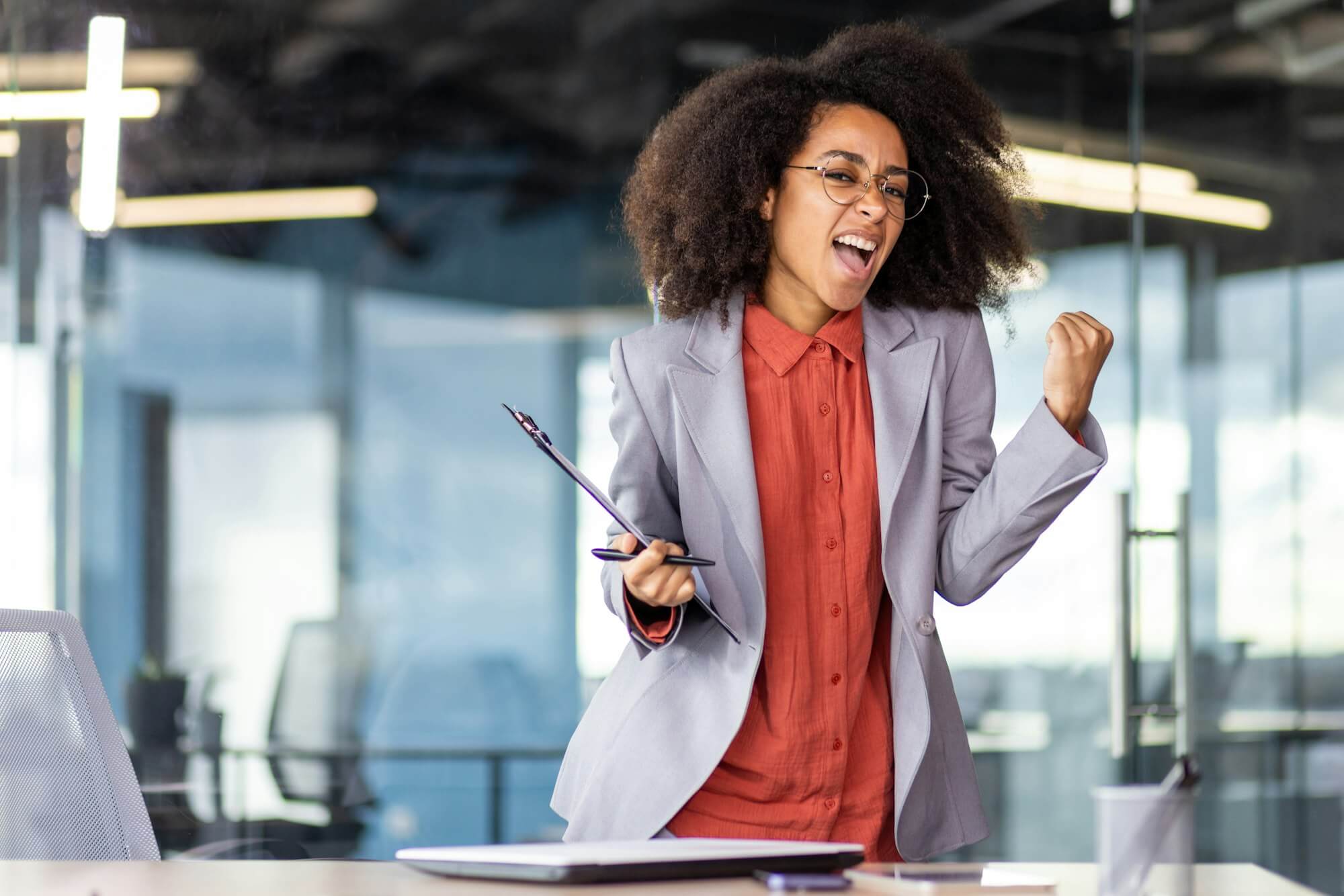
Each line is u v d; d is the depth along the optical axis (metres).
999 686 3.60
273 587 5.07
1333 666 2.71
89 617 4.67
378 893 0.84
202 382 5.00
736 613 1.28
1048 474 1.23
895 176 1.36
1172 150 2.95
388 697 5.21
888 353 1.37
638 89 5.61
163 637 4.84
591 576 5.44
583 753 1.34
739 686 1.26
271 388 5.15
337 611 5.18
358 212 5.35
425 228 5.47
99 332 4.73
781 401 1.34
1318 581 2.73
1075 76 3.59
